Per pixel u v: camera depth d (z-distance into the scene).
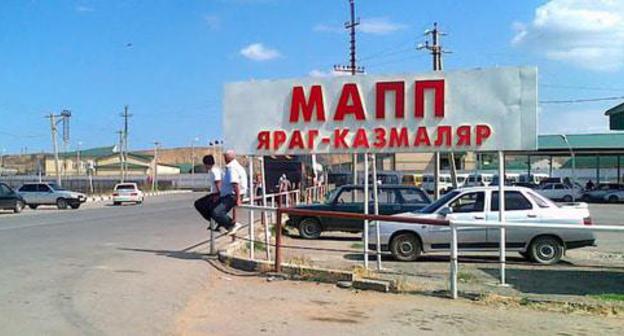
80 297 9.21
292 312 8.73
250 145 13.37
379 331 7.78
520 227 9.51
